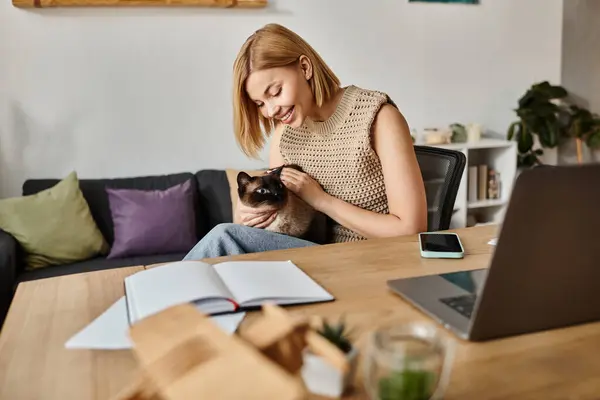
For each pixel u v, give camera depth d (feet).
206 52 9.54
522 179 2.17
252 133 5.21
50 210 7.98
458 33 11.20
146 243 8.25
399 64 10.82
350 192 5.17
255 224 5.47
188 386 1.73
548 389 2.09
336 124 5.10
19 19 8.59
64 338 2.59
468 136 11.05
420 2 10.73
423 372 1.84
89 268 7.77
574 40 12.44
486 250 3.73
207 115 9.71
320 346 1.94
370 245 3.89
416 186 4.69
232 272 3.16
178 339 1.92
